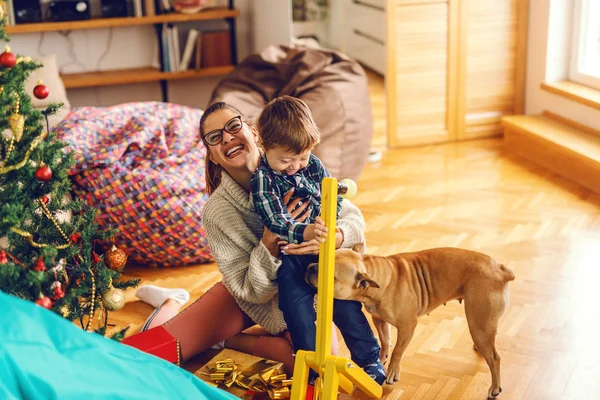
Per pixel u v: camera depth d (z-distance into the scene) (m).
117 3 5.16
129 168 3.26
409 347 2.59
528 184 4.19
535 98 4.95
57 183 1.83
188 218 3.21
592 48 4.72
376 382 2.14
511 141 4.76
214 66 5.41
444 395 2.30
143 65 5.56
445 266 2.23
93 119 3.47
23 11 4.99
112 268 2.04
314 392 1.95
